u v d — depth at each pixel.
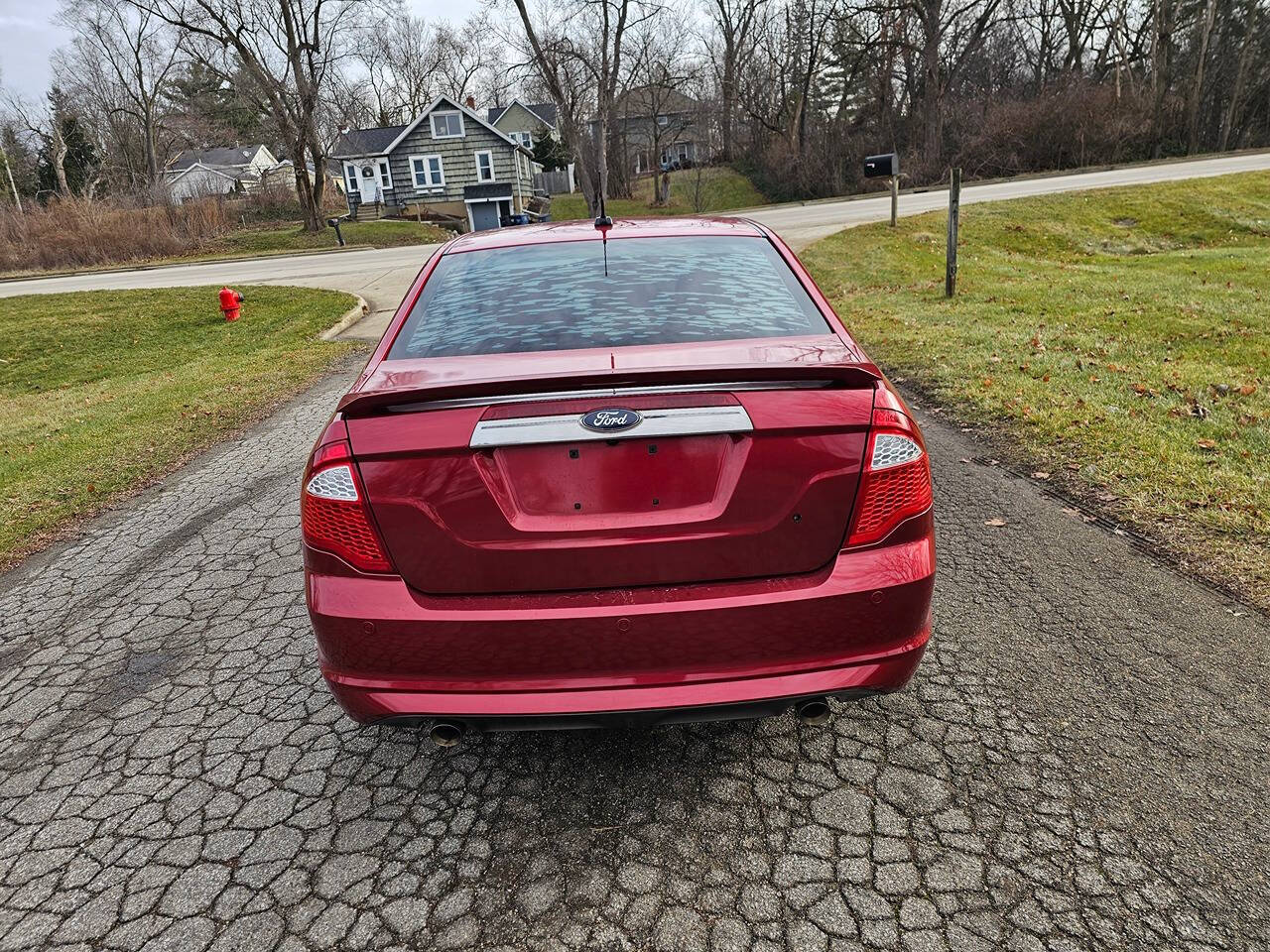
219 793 2.49
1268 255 13.50
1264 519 3.76
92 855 2.26
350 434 1.96
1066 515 4.08
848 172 40.12
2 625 3.77
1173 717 2.55
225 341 13.61
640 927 1.92
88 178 59.53
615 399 1.91
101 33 47.88
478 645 1.95
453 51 59.31
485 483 1.92
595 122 47.91
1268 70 38.00
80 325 16.20
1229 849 2.04
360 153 46.34
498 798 2.40
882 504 1.99
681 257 2.77
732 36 47.28
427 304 2.63
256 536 4.62
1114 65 40.88
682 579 1.96
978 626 3.13
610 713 1.98
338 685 2.06
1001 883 1.99
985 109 38.94
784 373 1.92
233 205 39.62
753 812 2.28
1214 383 5.82
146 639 3.52
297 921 2.00
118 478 6.01
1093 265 13.93
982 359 7.12
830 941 1.85
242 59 33.72
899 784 2.34
